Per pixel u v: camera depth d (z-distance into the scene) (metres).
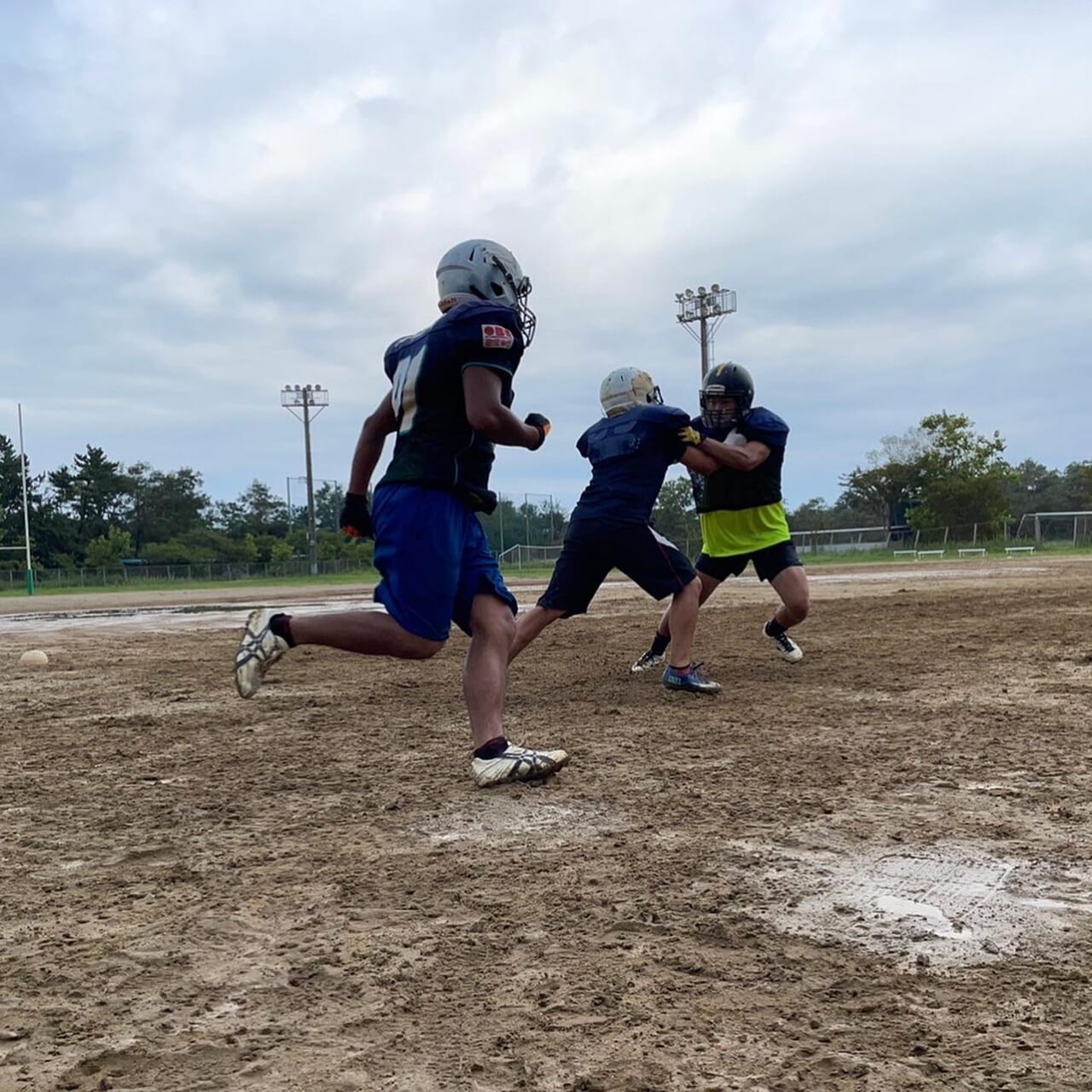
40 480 91.81
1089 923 2.66
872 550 55.66
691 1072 1.95
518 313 4.09
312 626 3.94
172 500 102.12
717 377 6.95
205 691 7.13
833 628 9.88
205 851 3.42
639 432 6.02
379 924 2.73
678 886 2.94
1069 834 3.38
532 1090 1.91
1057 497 98.06
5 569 65.62
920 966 2.41
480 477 4.02
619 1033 2.11
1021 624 9.66
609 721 5.46
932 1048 2.03
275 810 3.92
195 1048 2.09
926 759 4.41
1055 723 5.07
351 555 81.56
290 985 2.37
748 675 6.95
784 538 7.29
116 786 4.38
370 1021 2.19
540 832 3.52
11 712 6.43
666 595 6.20
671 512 63.31
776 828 3.49
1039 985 2.30
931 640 8.62
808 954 2.48
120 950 2.60
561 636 10.02
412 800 3.97
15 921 2.83
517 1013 2.21
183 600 26.75
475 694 4.18
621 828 3.53
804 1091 1.88
